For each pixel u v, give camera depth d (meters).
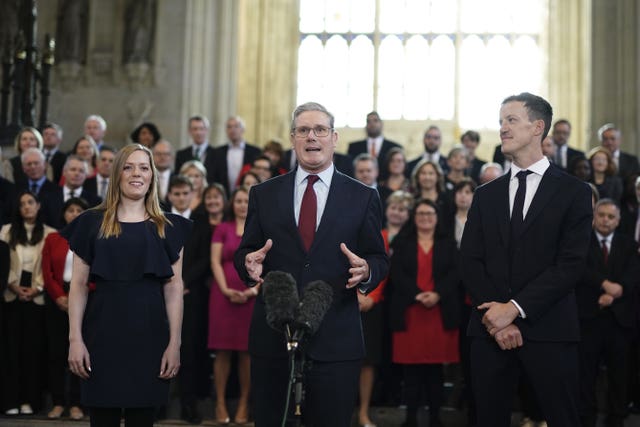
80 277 6.29
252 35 30.94
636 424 9.73
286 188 6.02
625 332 9.44
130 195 6.32
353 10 32.50
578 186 6.31
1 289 9.54
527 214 6.30
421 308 9.61
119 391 6.14
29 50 14.88
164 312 6.36
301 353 5.23
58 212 10.93
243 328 9.66
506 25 32.16
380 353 9.68
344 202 5.96
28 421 9.23
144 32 21.53
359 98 32.16
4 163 11.80
